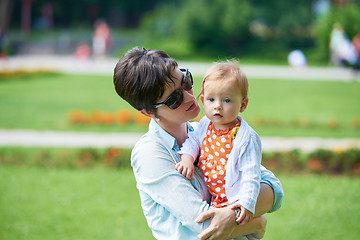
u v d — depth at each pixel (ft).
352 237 20.38
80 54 101.19
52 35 134.51
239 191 8.28
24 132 38.93
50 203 24.54
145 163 8.60
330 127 41.73
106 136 37.81
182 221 8.26
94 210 23.71
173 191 8.34
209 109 8.53
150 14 152.87
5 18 129.39
